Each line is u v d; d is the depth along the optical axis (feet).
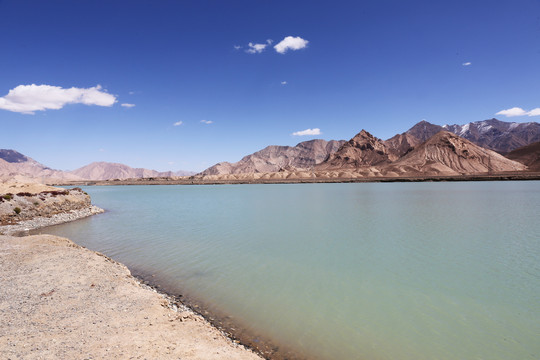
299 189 406.41
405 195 251.60
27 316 33.78
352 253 71.51
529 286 50.19
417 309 42.45
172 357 26.50
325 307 42.98
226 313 40.68
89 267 53.06
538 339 34.65
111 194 375.04
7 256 59.47
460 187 354.33
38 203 140.97
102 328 31.32
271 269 59.52
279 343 33.60
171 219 132.46
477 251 72.18
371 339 34.73
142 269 59.26
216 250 74.69
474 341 34.37
